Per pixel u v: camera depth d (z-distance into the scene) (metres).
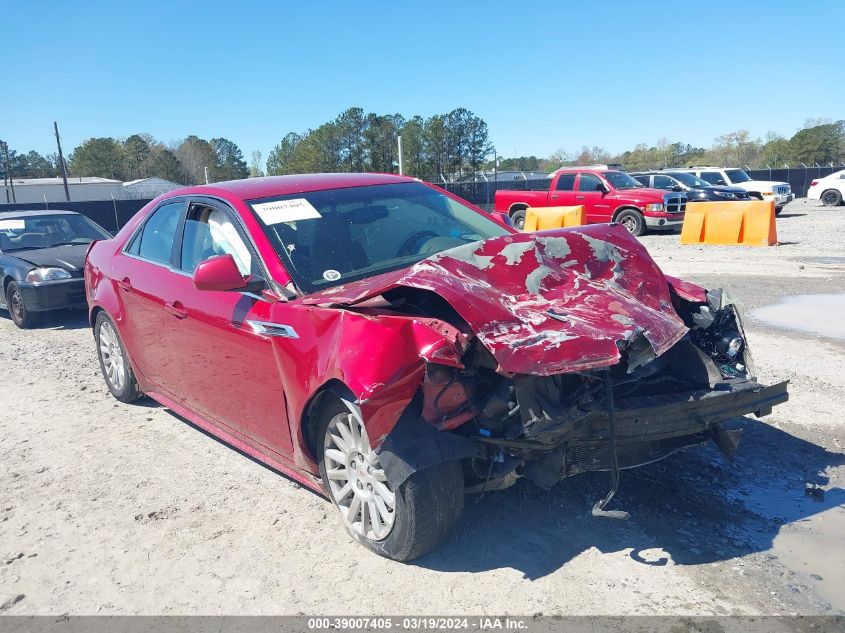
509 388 3.04
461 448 3.04
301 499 4.10
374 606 3.03
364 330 3.13
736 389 3.44
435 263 3.35
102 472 4.62
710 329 3.83
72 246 10.59
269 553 3.52
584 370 2.92
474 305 3.06
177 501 4.15
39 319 9.92
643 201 18.86
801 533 3.44
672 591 3.01
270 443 4.00
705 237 16.31
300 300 3.66
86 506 4.14
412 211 4.62
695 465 4.21
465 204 5.04
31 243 10.67
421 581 3.19
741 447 4.47
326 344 3.31
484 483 3.22
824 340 7.01
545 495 3.86
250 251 4.05
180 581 3.33
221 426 4.54
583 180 20.31
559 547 3.39
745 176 25.86
